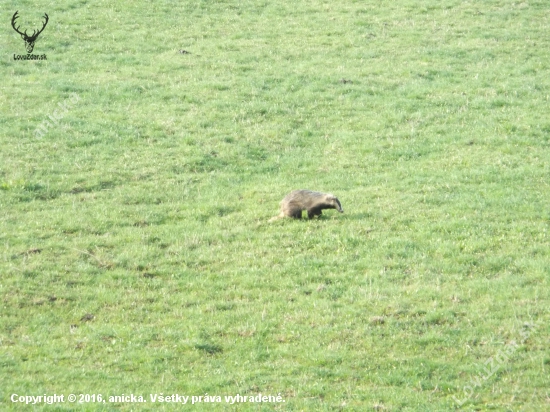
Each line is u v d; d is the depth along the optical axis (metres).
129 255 42.94
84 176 51.69
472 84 68.12
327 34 78.81
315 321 37.47
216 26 80.38
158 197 49.81
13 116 59.47
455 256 43.34
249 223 46.84
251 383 32.97
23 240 43.72
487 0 88.44
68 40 75.12
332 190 51.12
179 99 64.12
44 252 42.69
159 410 30.86
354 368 34.25
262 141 58.03
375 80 68.69
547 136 59.00
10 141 55.75
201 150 56.00
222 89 66.12
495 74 70.25
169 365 34.12
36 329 36.25
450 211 48.09
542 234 45.44
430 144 57.97
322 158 55.97
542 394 32.62
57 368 33.31
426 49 75.25
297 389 32.66
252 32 78.94
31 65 69.50
